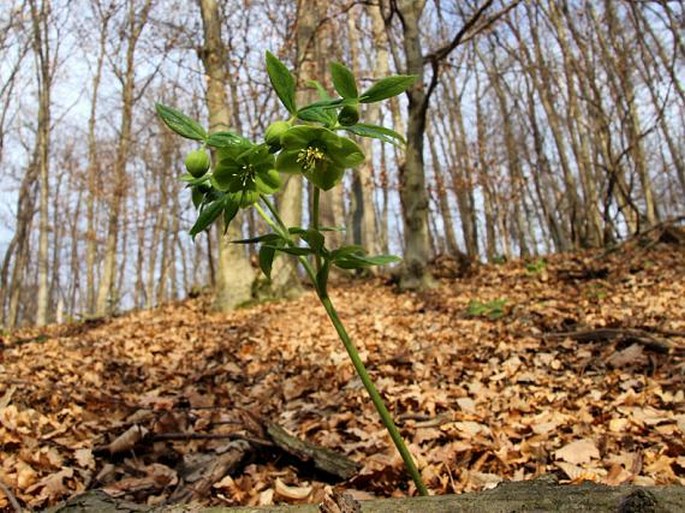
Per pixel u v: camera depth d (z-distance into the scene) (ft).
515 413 11.15
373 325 23.15
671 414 10.00
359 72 47.24
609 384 12.23
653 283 24.31
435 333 20.07
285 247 3.48
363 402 12.89
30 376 16.29
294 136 3.09
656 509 2.64
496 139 77.20
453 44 28.99
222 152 3.19
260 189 3.31
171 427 10.74
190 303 42.34
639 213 38.65
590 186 46.01
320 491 8.14
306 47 34.37
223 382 16.44
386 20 33.14
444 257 41.19
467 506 3.07
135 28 56.80
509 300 25.08
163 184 85.66
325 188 3.29
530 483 3.23
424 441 10.12
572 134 51.42
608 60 41.83
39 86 55.16
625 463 8.37
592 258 33.71
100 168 69.26
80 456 9.50
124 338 25.82
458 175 64.23
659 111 36.58
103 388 15.42
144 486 8.38
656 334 14.92
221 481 8.50
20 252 67.87
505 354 15.78
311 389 14.61
